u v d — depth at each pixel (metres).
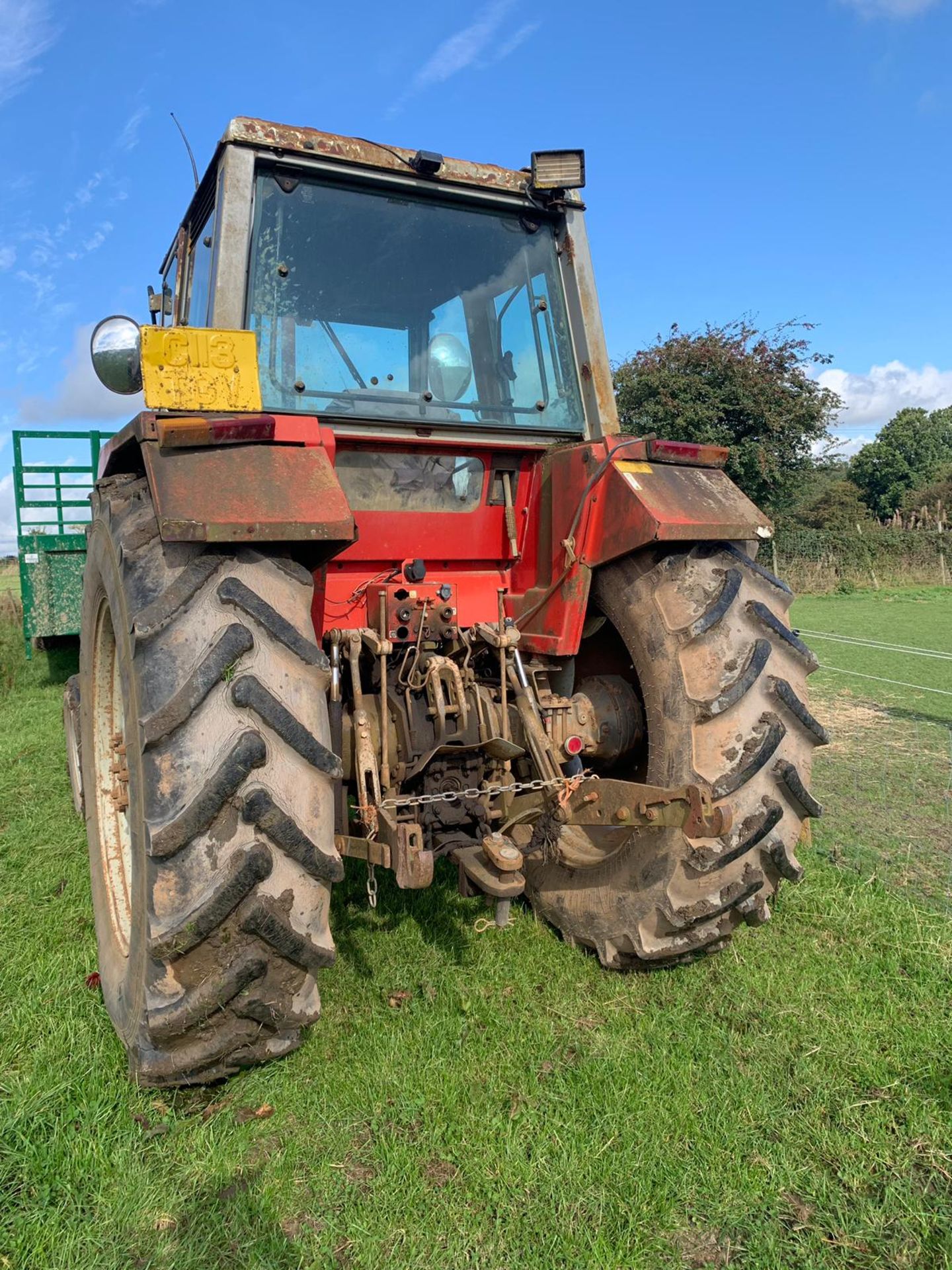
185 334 2.32
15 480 8.53
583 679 3.43
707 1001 2.82
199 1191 2.03
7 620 10.77
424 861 2.28
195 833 2.01
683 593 2.69
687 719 2.62
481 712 2.89
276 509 2.11
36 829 4.48
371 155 2.84
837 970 2.99
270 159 2.71
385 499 2.99
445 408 2.99
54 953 3.13
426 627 2.92
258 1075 2.44
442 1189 2.04
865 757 6.02
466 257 3.09
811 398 19.61
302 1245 1.89
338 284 2.86
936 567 23.88
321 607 2.88
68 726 4.67
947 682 9.09
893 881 3.79
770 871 2.71
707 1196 2.03
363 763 2.64
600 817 2.59
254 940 2.11
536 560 3.16
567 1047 2.60
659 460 2.82
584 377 3.22
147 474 2.23
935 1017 2.71
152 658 2.07
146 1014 2.13
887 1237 1.91
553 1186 2.04
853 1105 2.30
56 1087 2.33
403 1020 2.71
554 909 3.23
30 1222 1.92
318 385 2.80
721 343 19.64
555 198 3.16
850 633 12.88
